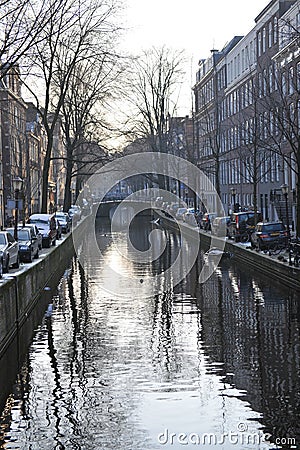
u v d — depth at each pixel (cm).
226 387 1426
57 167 10662
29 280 2267
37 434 1202
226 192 7650
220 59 8088
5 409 1333
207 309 2316
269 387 1416
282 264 2844
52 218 4241
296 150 3384
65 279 3195
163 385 1448
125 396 1381
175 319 2150
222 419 1248
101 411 1305
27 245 3102
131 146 6825
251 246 3806
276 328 1975
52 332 1994
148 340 1870
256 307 2322
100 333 1970
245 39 6731
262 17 5966
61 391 1433
